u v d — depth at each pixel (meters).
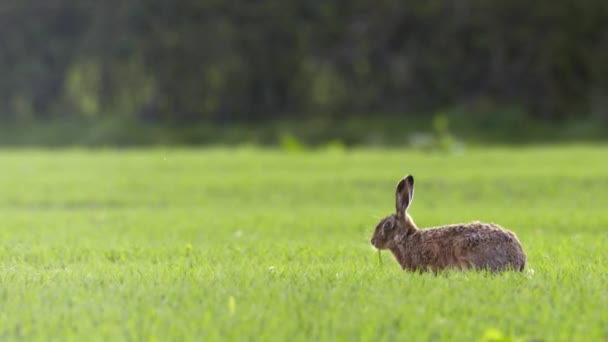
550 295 26.03
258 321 22.62
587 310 24.02
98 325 22.56
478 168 99.62
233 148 175.75
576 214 58.81
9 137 197.12
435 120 191.25
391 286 27.47
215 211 65.88
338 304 24.56
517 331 22.17
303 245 41.88
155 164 115.12
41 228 53.28
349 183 85.38
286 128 192.12
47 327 22.52
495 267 29.16
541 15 197.62
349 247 41.00
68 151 162.12
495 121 188.12
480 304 24.80
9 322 22.98
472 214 59.81
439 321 22.69
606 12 198.25
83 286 28.27
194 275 30.27
